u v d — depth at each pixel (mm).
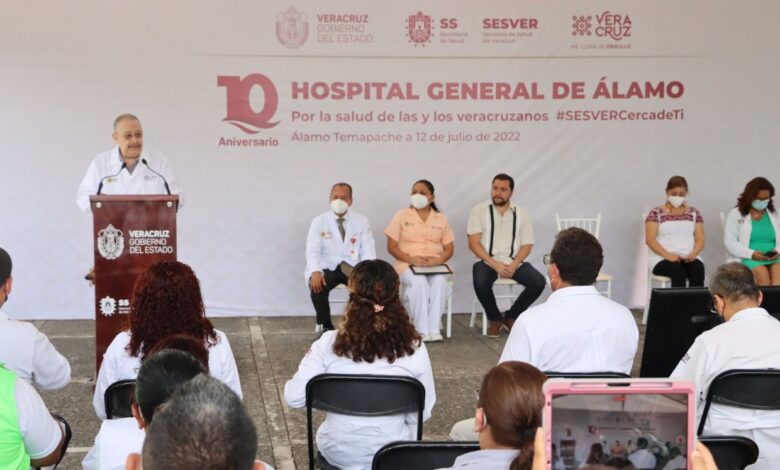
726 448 2734
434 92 7949
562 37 8031
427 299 7113
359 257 7332
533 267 7469
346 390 3262
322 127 7871
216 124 7754
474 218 7492
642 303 8328
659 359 3777
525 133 8070
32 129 7543
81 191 5988
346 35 7824
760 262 7684
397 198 8008
